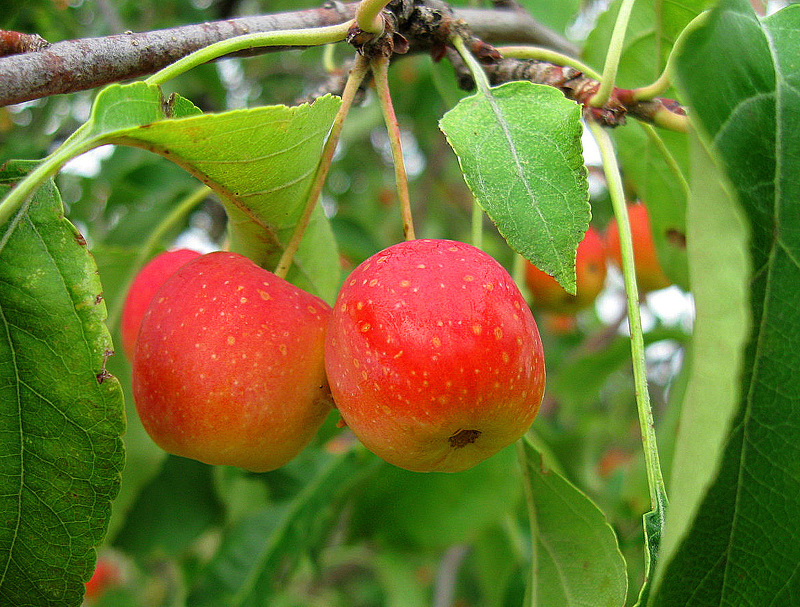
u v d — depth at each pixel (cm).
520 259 16
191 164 10
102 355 10
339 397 10
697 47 8
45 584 10
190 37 12
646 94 12
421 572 40
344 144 30
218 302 11
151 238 18
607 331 31
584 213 10
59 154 9
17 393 10
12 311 10
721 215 7
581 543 12
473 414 10
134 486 20
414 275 10
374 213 48
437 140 37
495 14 19
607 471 40
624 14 12
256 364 11
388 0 11
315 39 11
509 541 26
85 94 31
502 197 10
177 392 11
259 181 11
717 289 7
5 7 16
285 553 21
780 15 10
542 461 13
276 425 11
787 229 9
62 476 10
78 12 32
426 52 14
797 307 9
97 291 10
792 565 9
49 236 10
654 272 24
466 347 9
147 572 29
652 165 18
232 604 20
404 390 10
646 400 10
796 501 9
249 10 36
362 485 20
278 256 13
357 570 48
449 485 20
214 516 23
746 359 9
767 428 9
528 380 10
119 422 10
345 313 10
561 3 25
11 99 10
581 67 13
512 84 11
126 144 9
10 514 10
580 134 10
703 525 9
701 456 7
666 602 9
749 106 9
